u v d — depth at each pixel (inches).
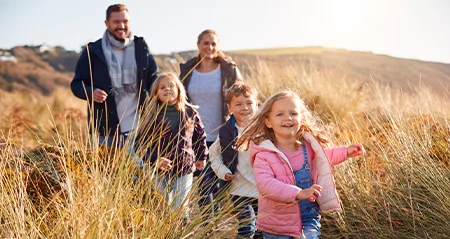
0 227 148.7
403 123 233.3
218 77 279.7
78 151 189.3
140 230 155.2
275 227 174.9
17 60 1464.1
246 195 203.3
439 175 201.8
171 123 221.9
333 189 174.2
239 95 217.0
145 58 269.0
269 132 180.5
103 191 153.8
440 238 189.9
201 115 278.5
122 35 263.7
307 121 180.1
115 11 263.4
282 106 175.3
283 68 498.9
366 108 366.6
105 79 262.8
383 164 224.1
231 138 218.4
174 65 554.6
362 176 220.2
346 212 212.5
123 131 261.4
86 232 141.8
